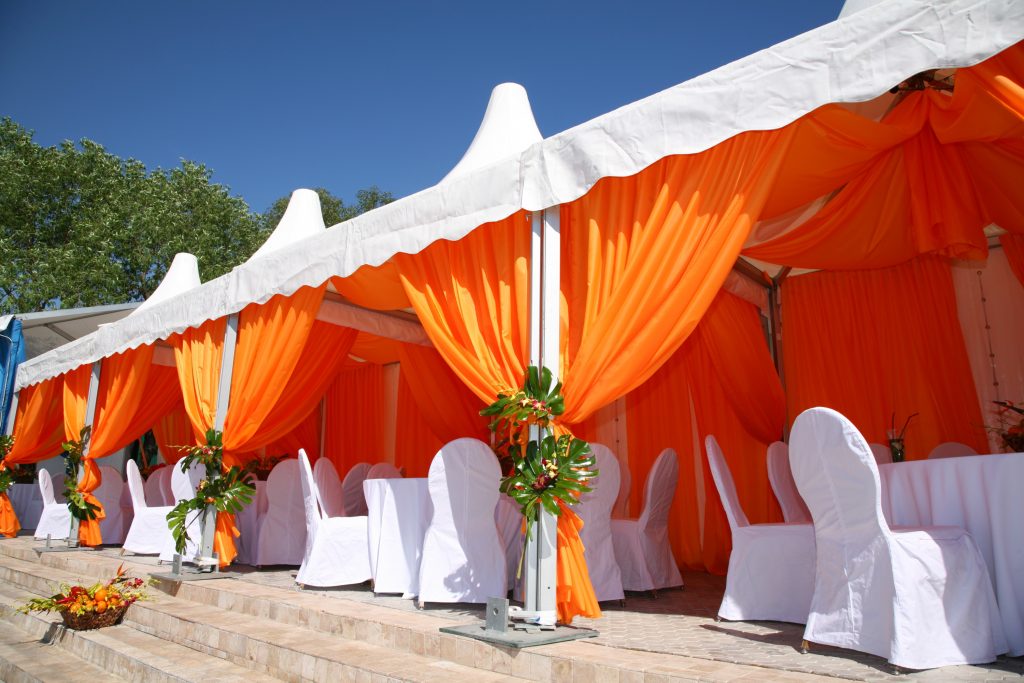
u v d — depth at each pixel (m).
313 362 6.39
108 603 4.49
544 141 3.46
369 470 5.96
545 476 3.16
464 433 7.90
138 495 6.51
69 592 4.50
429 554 3.82
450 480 3.85
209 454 5.38
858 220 4.54
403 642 3.22
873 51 2.52
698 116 2.95
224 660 3.65
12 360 9.80
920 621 2.37
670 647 2.77
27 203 17.55
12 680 3.90
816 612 2.69
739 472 6.06
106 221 17.50
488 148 4.74
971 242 3.68
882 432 5.75
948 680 2.19
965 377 5.52
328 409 10.91
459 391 7.90
